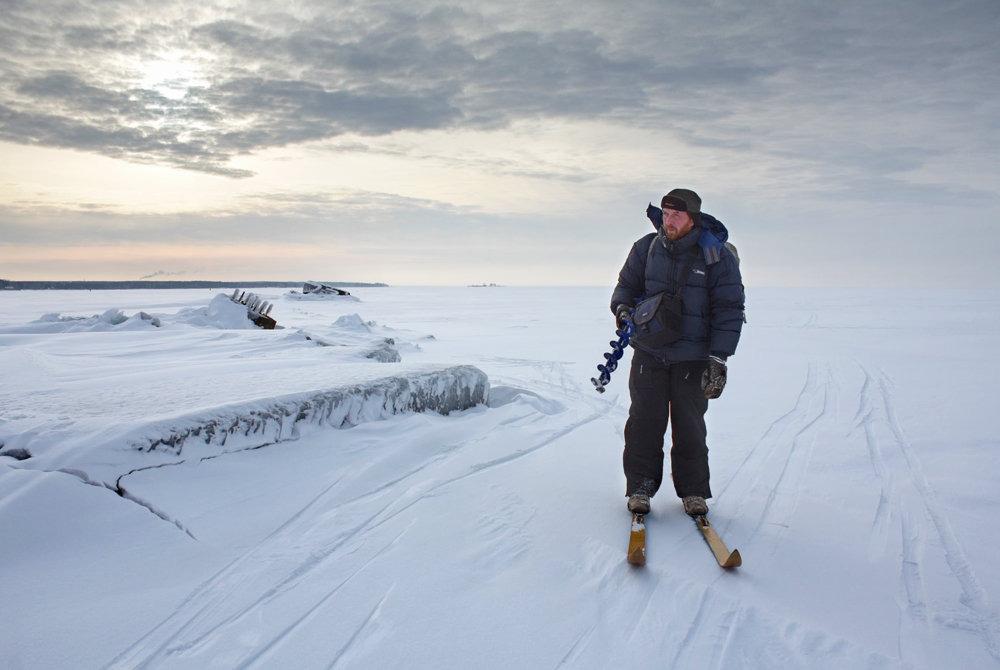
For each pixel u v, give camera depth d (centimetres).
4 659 149
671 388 255
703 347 247
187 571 196
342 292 4878
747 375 721
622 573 203
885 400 549
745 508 272
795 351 997
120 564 195
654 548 224
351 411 339
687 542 230
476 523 241
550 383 664
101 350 627
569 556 214
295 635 163
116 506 220
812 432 426
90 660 150
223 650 156
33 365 491
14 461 226
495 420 418
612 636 166
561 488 287
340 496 262
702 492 251
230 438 275
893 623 178
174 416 262
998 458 351
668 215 240
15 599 174
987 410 491
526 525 241
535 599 184
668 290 246
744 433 423
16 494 208
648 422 254
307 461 289
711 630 170
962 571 212
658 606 182
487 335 1411
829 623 176
